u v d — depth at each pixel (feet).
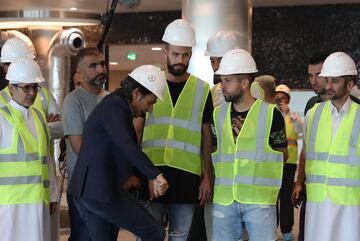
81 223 17.10
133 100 14.71
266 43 39.99
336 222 15.33
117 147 14.65
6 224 15.28
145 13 41.88
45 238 16.01
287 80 39.88
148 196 16.31
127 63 43.65
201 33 21.65
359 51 38.83
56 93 32.50
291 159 23.77
